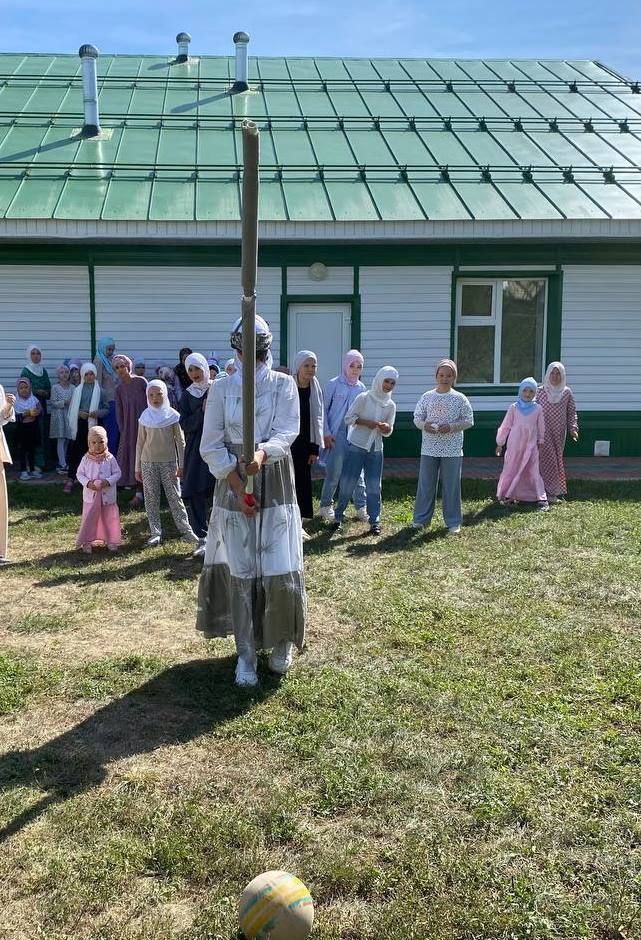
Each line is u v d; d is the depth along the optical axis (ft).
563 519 30.50
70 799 12.26
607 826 11.64
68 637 18.97
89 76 51.24
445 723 14.53
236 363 16.07
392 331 46.01
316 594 21.91
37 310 44.19
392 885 10.46
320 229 43.78
